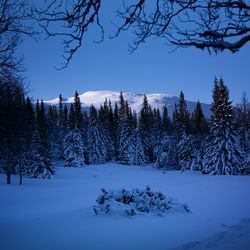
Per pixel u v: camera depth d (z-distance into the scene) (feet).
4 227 19.24
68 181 86.94
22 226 19.01
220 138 93.97
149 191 25.99
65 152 152.46
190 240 12.83
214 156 95.04
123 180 91.04
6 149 73.77
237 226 15.69
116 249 11.66
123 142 173.88
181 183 63.77
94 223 18.22
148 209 22.35
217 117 98.07
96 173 127.24
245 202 29.68
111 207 21.74
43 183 78.23
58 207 34.94
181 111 150.10
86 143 179.63
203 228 15.80
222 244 11.55
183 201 32.27
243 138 111.96
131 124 176.35
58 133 181.78
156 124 196.54
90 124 176.76
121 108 196.34
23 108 67.97
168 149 165.07
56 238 14.44
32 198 47.32
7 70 16.24
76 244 12.93
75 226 17.53
